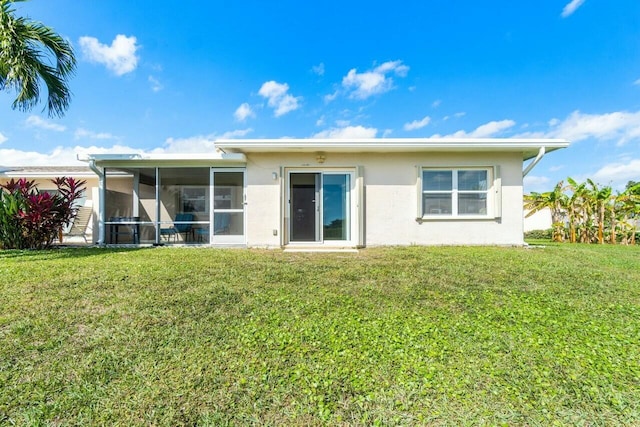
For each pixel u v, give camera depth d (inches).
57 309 148.4
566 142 348.2
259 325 136.2
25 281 188.9
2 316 139.9
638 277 223.6
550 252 333.1
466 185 386.9
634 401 89.4
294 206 390.3
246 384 96.7
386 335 128.3
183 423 81.4
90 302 157.2
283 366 106.3
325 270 233.6
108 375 100.2
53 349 114.7
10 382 96.3
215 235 384.2
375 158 383.9
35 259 266.2
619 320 145.6
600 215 547.5
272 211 380.5
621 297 178.7
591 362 108.6
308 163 382.3
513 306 161.5
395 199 382.6
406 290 186.4
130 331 128.6
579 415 84.4
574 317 148.3
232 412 85.4
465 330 133.0
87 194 470.9
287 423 81.8
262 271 226.8
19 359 108.3
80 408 86.2
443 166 382.9
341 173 391.9
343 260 277.0
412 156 382.9
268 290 183.2
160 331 129.0
